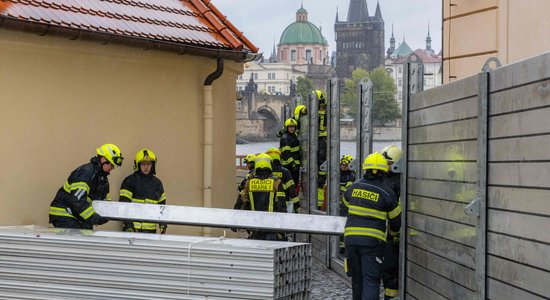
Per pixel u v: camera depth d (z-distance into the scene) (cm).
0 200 944
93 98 1055
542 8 950
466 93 623
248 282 641
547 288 462
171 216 843
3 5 921
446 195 677
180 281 663
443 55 1206
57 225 887
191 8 1267
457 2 1159
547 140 464
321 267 1316
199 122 1237
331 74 18762
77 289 696
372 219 818
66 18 981
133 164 1118
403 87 821
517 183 512
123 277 682
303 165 1506
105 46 1055
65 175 1021
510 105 526
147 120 1139
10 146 954
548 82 464
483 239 573
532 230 485
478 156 582
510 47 1031
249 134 13575
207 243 658
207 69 1248
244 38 1284
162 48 1101
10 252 719
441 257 691
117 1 1133
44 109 992
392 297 888
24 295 714
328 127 1239
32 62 975
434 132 718
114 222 1090
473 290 600
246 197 1072
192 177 1227
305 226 826
